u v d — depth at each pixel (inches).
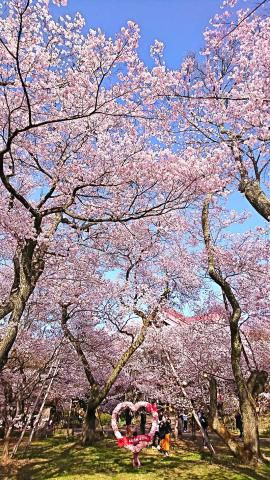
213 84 361.4
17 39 250.4
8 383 516.4
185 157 328.8
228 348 565.9
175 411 729.0
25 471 433.4
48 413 839.1
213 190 322.7
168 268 589.6
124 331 609.0
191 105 363.9
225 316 538.9
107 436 727.1
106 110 318.3
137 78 301.7
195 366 585.6
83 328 622.5
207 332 575.2
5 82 276.1
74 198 335.3
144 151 331.9
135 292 566.9
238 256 500.7
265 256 491.8
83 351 634.2
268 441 708.0
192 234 543.2
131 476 408.2
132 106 320.8
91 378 610.9
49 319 574.9
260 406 665.6
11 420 520.1
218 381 613.0
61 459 495.8
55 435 761.6
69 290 485.4
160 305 582.6
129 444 464.4
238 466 437.4
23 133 334.6
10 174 327.9
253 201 319.9
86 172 343.6
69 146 353.7
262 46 323.3
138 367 708.7
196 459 496.1
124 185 336.2
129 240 509.0
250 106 303.3
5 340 286.4
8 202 345.1
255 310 509.0
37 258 335.6
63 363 607.8
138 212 314.2
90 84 299.6
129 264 583.5
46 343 576.7
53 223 353.4
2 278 483.2
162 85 313.9
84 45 287.6
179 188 313.7
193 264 580.1
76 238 427.5
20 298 301.9
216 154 313.6
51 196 359.3
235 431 838.5
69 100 309.7
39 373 515.8
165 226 490.9
